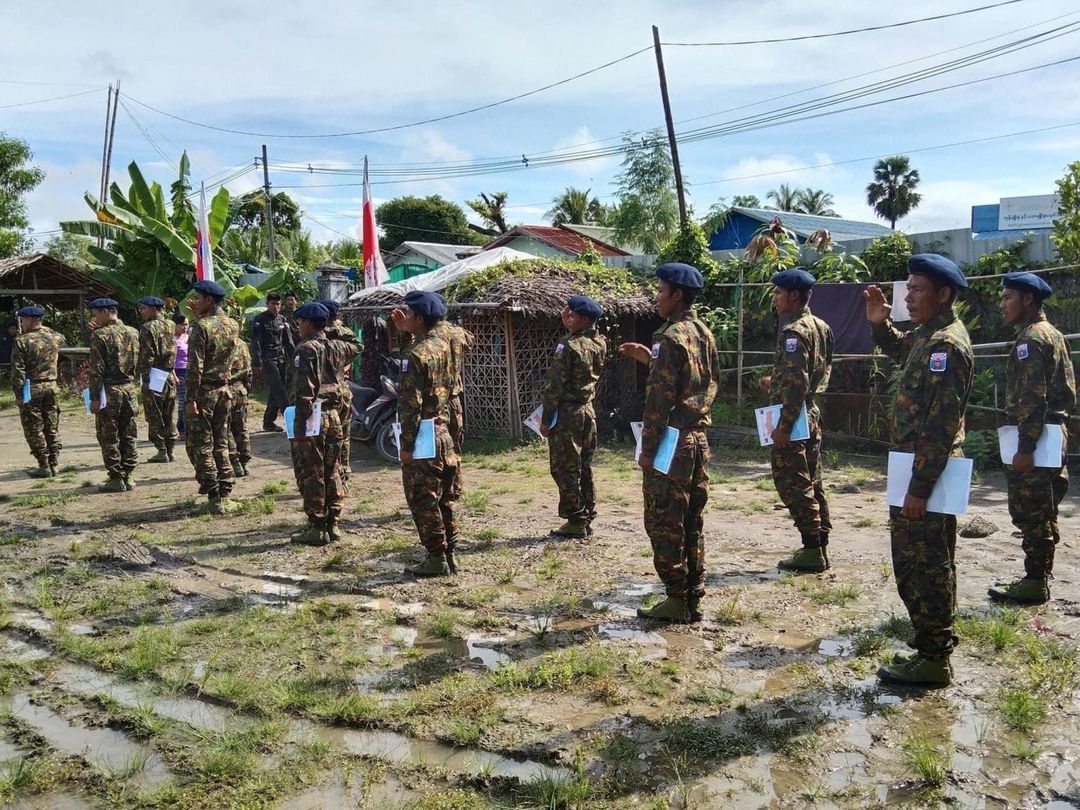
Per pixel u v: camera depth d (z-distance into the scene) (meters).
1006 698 3.77
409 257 29.64
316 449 6.43
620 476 9.38
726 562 5.99
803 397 5.44
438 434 5.60
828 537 6.15
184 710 3.91
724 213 17.11
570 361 6.51
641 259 13.96
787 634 4.62
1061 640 4.39
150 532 7.00
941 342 3.66
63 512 7.77
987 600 5.05
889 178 49.78
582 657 4.30
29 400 9.30
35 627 4.98
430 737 3.57
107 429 8.55
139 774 3.35
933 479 3.65
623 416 12.05
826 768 3.24
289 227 40.34
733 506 7.74
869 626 4.71
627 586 5.50
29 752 3.53
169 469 9.90
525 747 3.45
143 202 19.41
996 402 9.62
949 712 3.68
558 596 5.29
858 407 10.77
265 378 12.58
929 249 10.57
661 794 3.08
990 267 9.88
